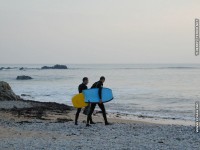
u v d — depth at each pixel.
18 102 35.47
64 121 21.89
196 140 14.69
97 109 37.34
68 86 85.31
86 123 19.73
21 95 59.19
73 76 147.88
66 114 28.53
